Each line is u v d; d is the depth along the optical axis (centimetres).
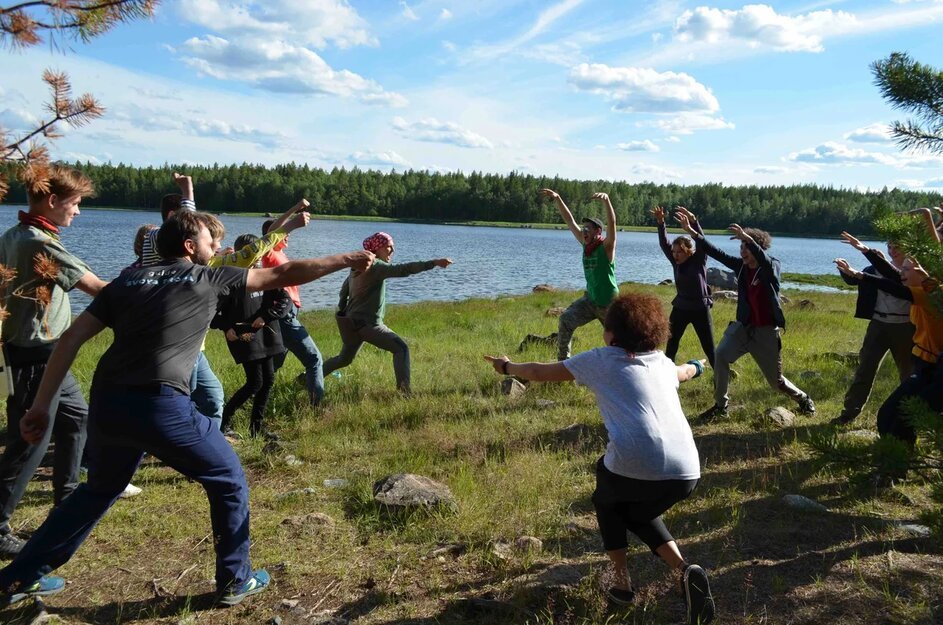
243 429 607
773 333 626
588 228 749
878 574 351
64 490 390
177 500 454
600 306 750
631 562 372
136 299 295
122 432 290
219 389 528
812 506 438
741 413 664
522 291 2922
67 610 317
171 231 319
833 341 1209
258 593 337
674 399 313
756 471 513
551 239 8456
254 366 557
